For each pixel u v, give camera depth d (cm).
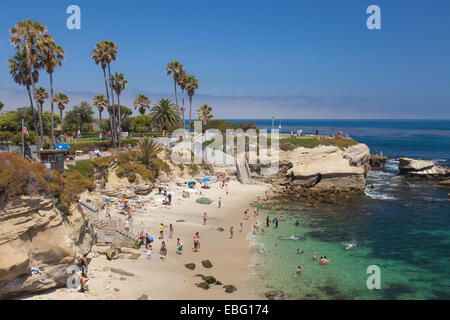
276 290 2541
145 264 2845
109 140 6431
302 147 6962
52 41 4191
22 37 3891
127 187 4938
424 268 3016
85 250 2797
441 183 6562
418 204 5284
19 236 2012
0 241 1900
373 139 18975
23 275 2069
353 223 4325
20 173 2066
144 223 3916
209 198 5438
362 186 6238
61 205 2441
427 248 3491
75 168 4238
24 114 6825
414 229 4094
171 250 3219
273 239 3678
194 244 3231
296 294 2498
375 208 5075
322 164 6494
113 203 4447
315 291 2552
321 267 2980
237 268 2900
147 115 10344
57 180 2466
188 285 2530
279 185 6712
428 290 2620
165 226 3909
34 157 3781
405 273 2905
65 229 2389
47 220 2191
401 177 7669
